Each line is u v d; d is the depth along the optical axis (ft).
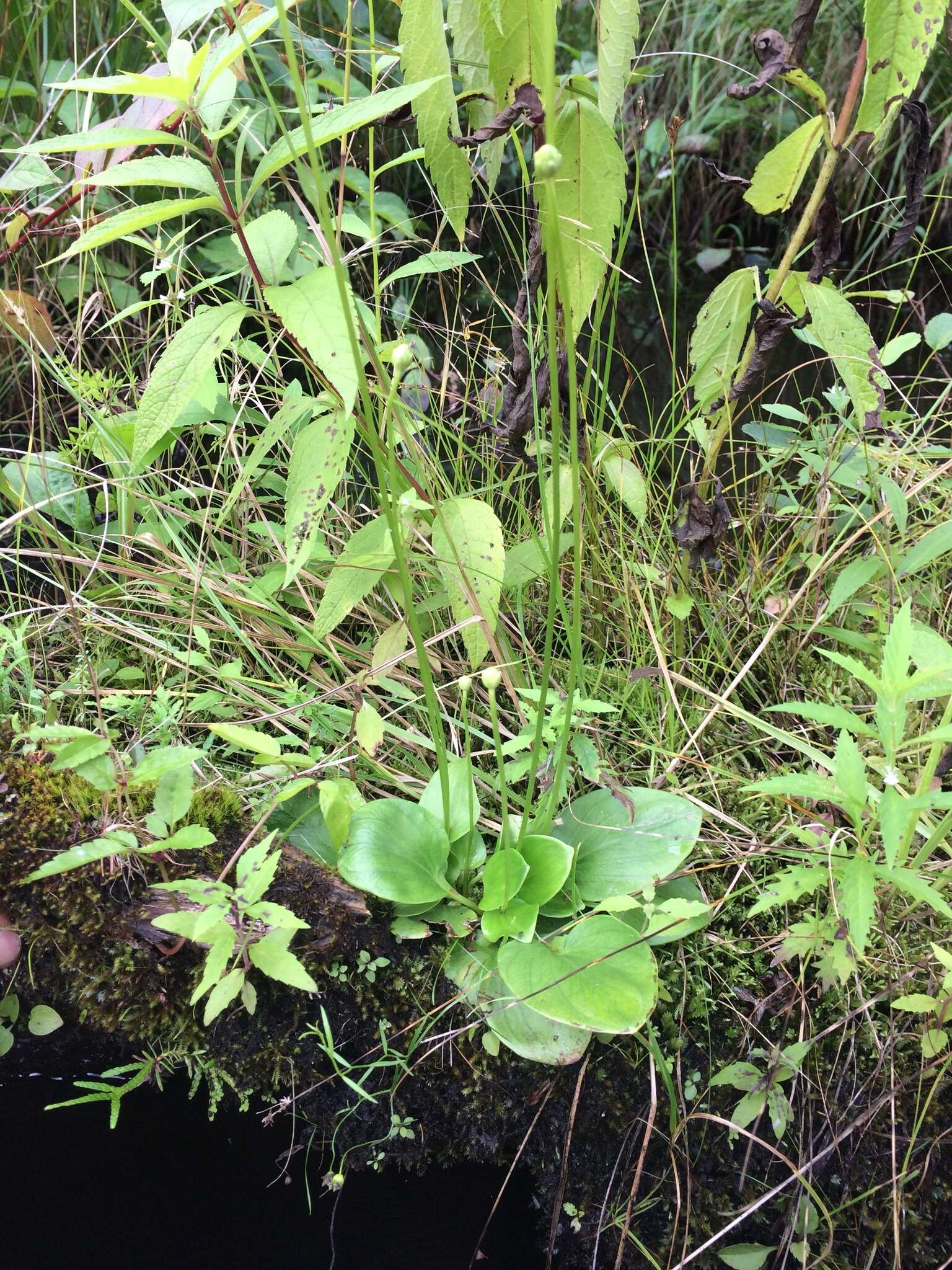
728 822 3.82
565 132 3.19
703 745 4.24
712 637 4.51
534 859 3.25
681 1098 3.30
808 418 4.79
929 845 3.08
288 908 3.24
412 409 4.43
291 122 6.12
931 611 4.60
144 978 3.28
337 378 2.51
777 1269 3.23
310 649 4.17
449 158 3.34
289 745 4.06
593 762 3.56
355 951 3.32
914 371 6.78
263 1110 3.49
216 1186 3.34
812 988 3.41
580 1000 2.86
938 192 8.13
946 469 4.45
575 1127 3.33
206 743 3.91
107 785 2.96
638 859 3.31
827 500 4.43
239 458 4.65
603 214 3.37
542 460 3.90
